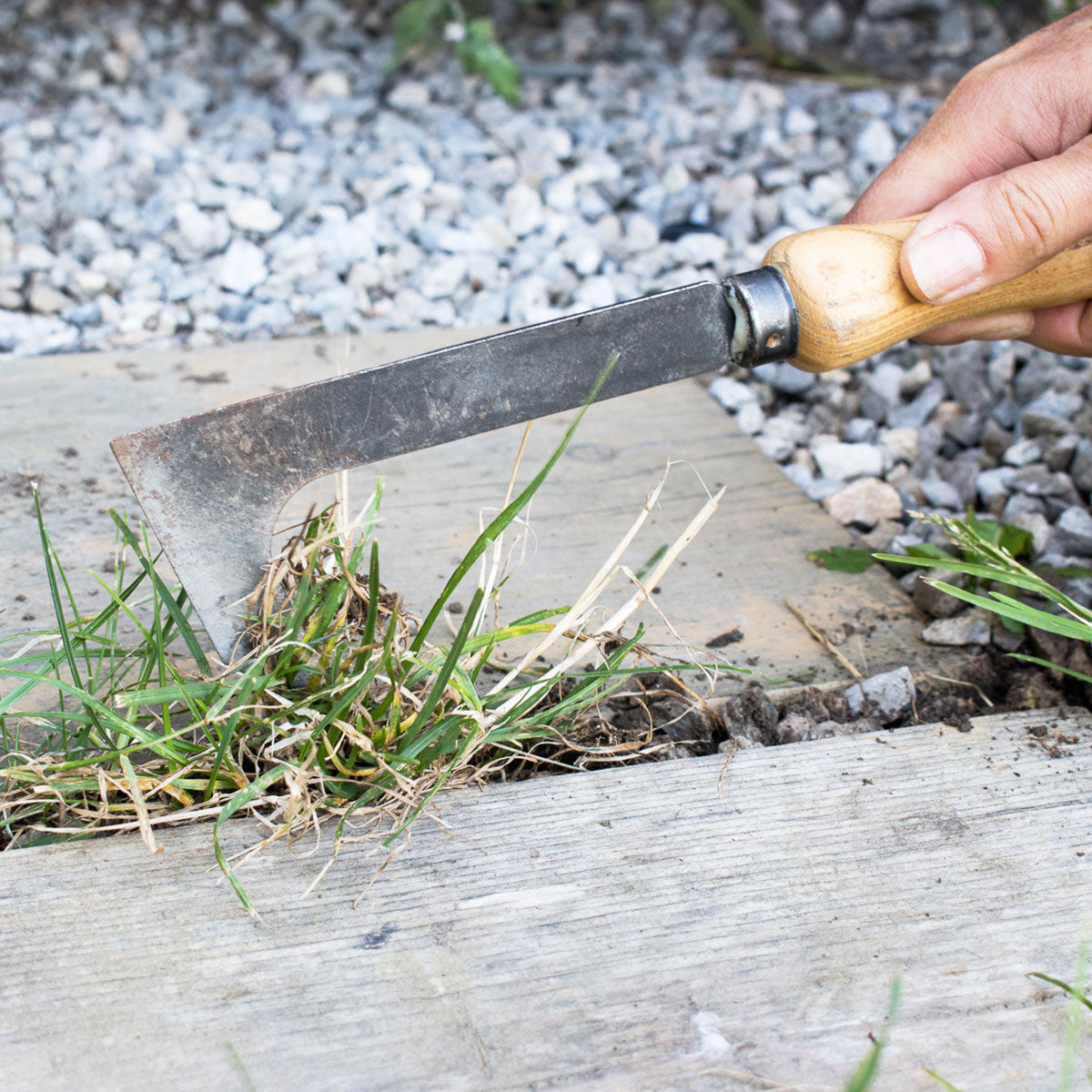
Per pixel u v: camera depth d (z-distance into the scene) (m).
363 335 0.85
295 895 0.58
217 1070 0.54
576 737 0.63
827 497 0.79
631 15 1.46
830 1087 0.54
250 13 1.40
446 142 1.15
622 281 0.98
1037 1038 0.55
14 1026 0.55
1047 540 0.76
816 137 1.22
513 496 0.74
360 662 0.61
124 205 1.02
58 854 0.58
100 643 0.65
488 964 0.56
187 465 0.59
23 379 0.80
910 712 0.65
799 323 0.61
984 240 0.61
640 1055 0.55
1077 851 0.59
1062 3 1.37
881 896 0.58
